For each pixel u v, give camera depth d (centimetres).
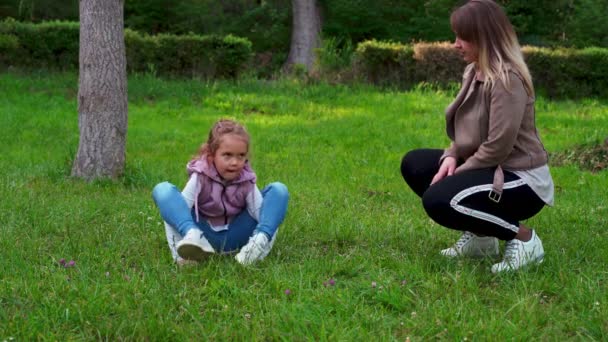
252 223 453
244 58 1728
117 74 741
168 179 764
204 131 1168
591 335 342
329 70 1691
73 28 1712
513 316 359
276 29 2527
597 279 412
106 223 549
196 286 400
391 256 462
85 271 414
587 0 2173
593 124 1252
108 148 743
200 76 1708
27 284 392
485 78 415
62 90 1509
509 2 2253
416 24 2289
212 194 440
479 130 425
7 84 1516
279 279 406
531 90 416
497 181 412
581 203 663
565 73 1578
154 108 1380
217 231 450
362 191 718
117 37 739
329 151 1003
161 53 1708
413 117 1288
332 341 330
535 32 2259
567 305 378
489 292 394
